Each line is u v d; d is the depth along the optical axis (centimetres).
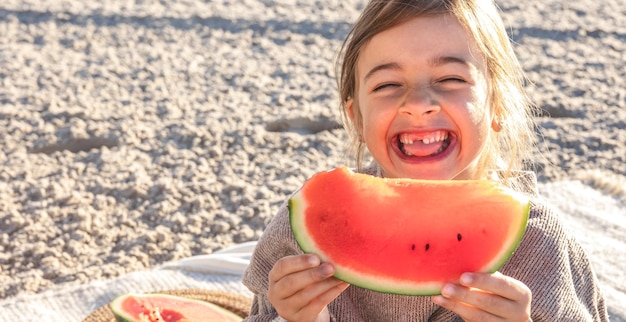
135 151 196
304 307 92
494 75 105
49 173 185
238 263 149
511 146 116
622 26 285
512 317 87
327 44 268
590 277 105
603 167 191
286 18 288
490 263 87
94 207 172
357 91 108
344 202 90
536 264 99
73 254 159
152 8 295
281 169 191
